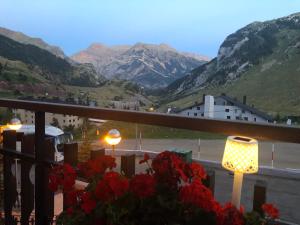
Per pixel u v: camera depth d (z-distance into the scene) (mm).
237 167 1871
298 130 1413
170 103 146000
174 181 1462
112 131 16156
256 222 1378
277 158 21766
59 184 1624
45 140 2400
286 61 148375
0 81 95812
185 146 27062
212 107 50250
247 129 1539
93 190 1431
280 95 117562
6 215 2816
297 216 10477
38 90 104562
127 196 1374
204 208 1331
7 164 2725
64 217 1496
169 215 1345
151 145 27562
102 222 1402
